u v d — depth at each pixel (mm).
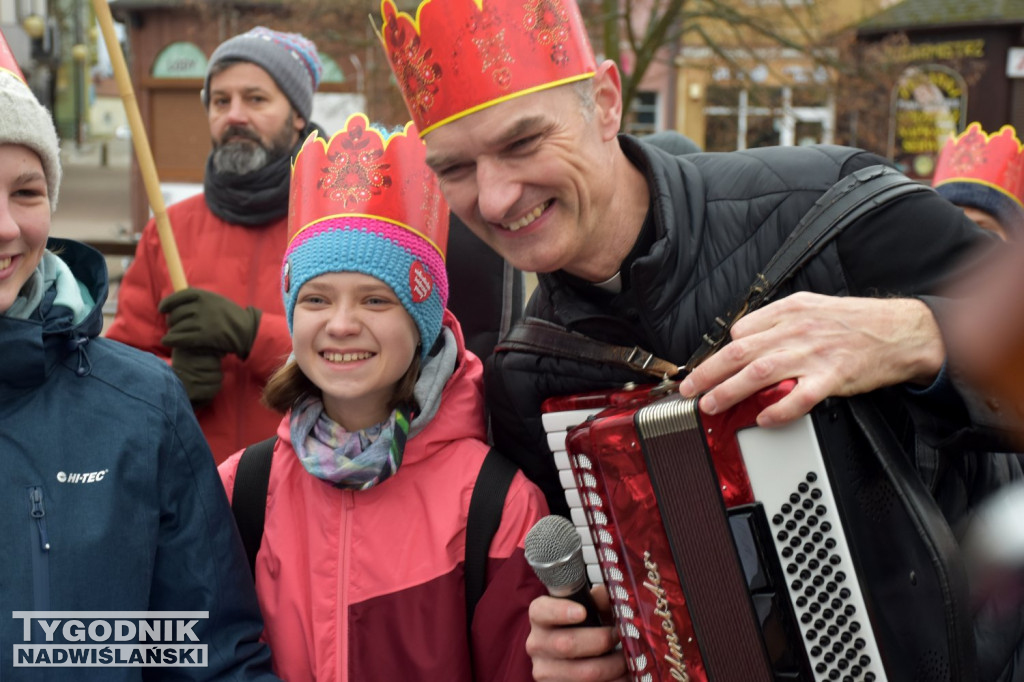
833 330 1771
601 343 2100
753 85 11312
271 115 3299
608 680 1955
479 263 2684
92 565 1803
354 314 2189
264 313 3115
